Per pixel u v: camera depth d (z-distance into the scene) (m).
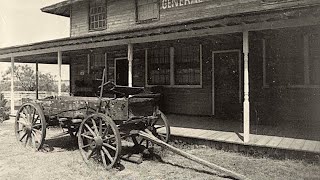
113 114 6.12
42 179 5.23
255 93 9.95
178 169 5.85
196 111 11.48
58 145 8.02
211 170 5.76
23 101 7.93
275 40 9.56
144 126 6.80
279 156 6.21
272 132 7.80
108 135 6.02
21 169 5.83
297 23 5.94
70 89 16.14
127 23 13.58
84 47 10.22
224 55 10.79
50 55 13.99
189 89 11.66
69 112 6.85
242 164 5.98
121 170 5.79
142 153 6.73
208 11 10.89
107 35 9.07
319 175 5.19
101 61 14.77
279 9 5.70
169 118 10.80
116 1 14.04
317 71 8.87
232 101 10.62
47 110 7.34
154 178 5.31
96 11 15.04
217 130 8.27
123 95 7.04
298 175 5.25
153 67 12.74
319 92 8.82
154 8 12.62
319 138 6.97
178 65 11.98
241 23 6.43
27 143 7.73
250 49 10.02
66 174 5.48
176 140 7.74
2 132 10.12
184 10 11.59
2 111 13.34
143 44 10.79
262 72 9.83
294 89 9.26
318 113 8.86
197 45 11.41
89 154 6.15
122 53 13.81
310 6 5.36
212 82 11.05
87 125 6.25
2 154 6.96
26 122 7.57
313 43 8.89
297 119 9.21
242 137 7.23
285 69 9.41
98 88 6.60
